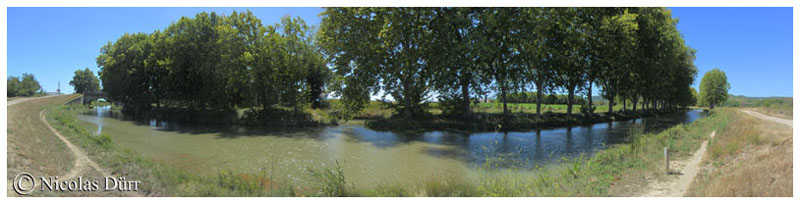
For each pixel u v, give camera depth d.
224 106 35.22
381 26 27.27
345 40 28.47
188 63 37.94
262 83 32.06
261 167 12.98
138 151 15.99
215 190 7.80
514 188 8.05
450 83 27.78
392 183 10.42
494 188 7.80
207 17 37.12
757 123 18.11
